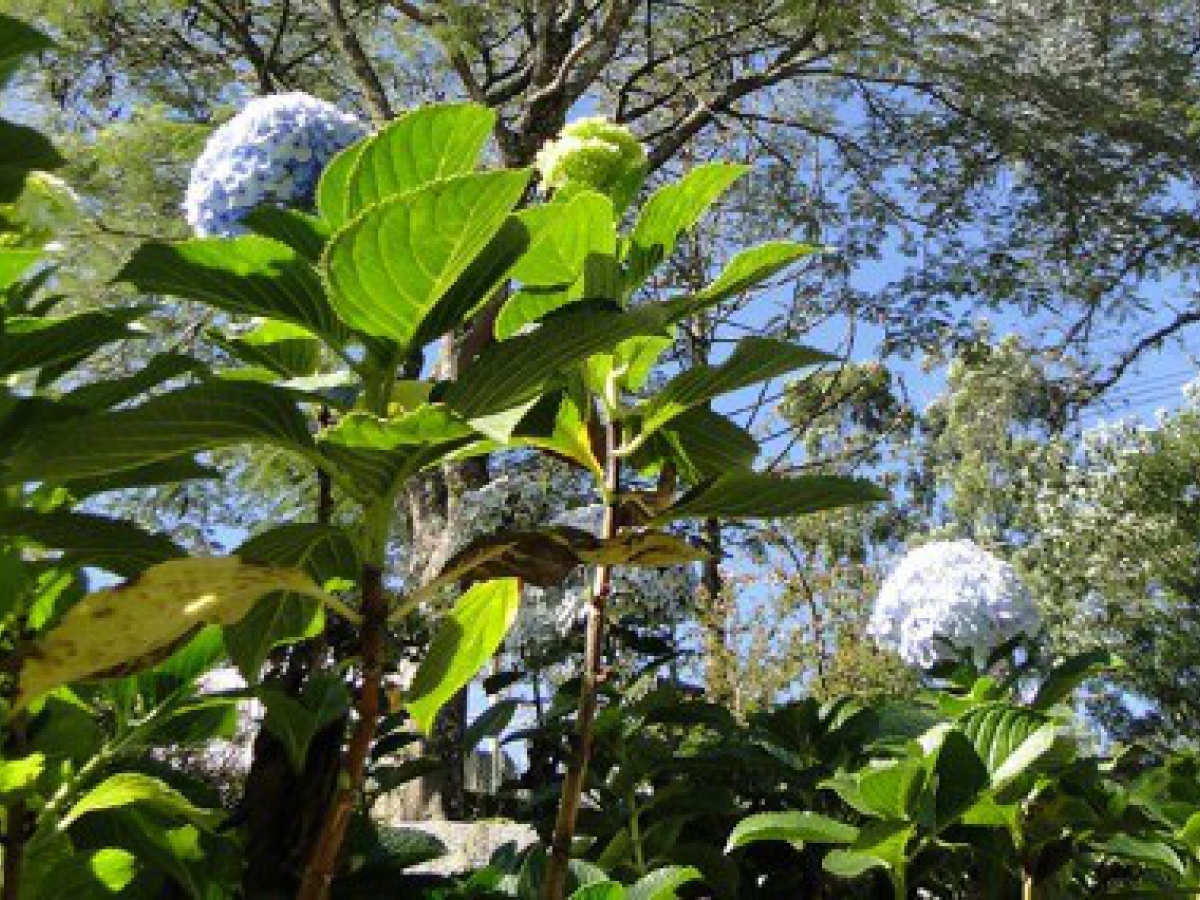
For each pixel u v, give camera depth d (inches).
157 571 22.7
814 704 51.5
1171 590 350.9
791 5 265.0
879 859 40.3
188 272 25.1
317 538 25.6
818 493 30.6
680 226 35.1
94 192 243.0
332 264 23.8
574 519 78.5
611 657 82.3
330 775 31.1
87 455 23.0
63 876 26.1
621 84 310.3
